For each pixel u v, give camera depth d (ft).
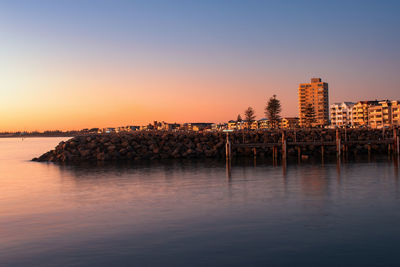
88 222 93.25
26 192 141.49
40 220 96.02
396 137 284.41
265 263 64.85
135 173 194.59
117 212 103.71
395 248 71.10
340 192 128.16
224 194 128.26
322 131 378.73
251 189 137.08
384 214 96.22
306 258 66.85
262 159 270.46
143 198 123.65
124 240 78.13
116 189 143.43
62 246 74.95
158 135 330.95
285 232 81.87
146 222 92.17
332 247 72.13
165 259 67.21
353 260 65.77
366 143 309.63
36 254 70.69
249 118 645.51
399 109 578.25
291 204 109.81
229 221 91.71
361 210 100.99
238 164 234.17
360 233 80.38
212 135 341.41
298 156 285.02
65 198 127.03
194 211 103.04
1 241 78.69
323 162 238.48
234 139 338.13
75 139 319.68
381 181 152.35
